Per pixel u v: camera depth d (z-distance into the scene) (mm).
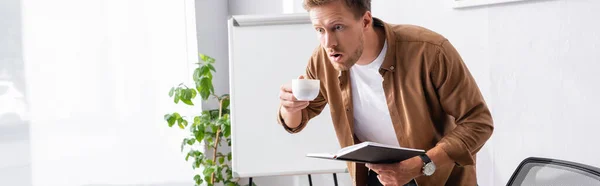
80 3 2809
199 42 3432
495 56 2826
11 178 2494
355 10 1646
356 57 1685
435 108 1897
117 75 2984
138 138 3098
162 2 3195
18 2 2521
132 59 3057
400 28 1865
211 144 3334
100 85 2902
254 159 2854
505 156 2863
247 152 2854
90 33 2854
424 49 1786
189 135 3330
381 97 1904
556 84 2668
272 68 2828
